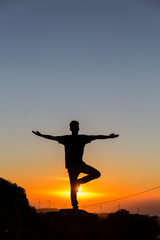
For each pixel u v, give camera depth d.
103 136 14.69
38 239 14.52
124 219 57.34
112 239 14.82
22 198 80.88
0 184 79.69
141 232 59.44
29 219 74.19
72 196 14.55
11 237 32.72
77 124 14.91
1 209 67.62
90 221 14.35
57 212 14.48
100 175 14.74
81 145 14.70
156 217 66.31
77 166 14.58
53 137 14.85
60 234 14.05
